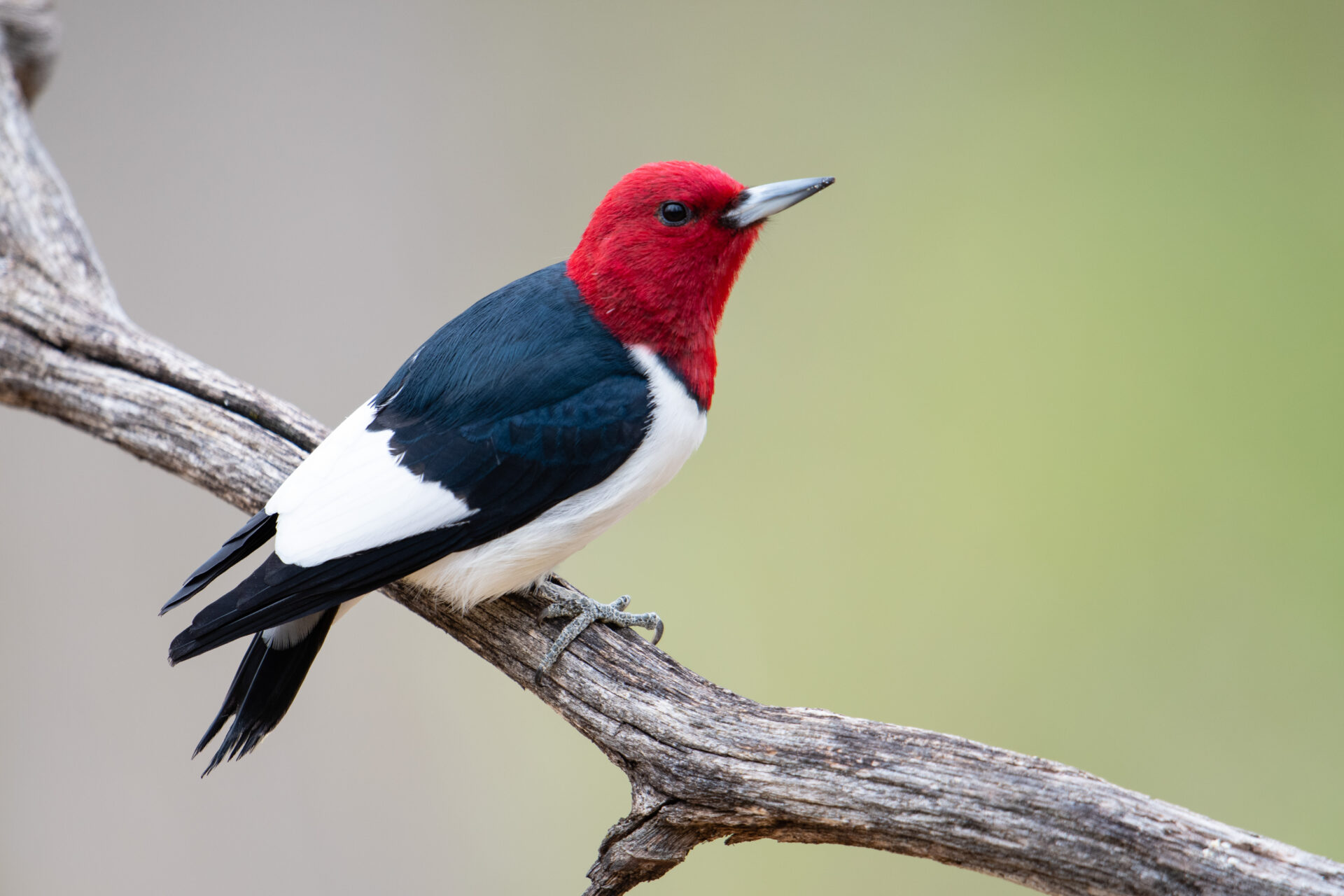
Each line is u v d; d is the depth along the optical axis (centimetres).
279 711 353
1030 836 345
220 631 349
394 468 351
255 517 352
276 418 359
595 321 354
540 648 353
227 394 359
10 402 361
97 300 363
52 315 362
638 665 351
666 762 349
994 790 346
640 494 353
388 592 355
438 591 353
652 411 353
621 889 350
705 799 348
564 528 352
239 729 352
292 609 350
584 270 354
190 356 361
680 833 349
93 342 361
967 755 346
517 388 352
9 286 362
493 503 352
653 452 353
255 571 350
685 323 353
